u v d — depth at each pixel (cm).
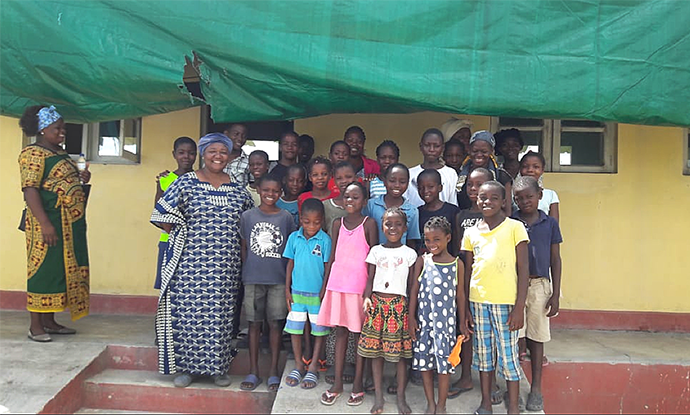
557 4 357
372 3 358
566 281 512
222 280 359
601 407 399
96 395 368
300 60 356
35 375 352
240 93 368
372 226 351
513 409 322
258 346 378
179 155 424
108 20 364
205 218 359
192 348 360
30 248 398
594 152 523
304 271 358
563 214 513
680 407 398
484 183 326
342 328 345
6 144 519
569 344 450
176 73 357
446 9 358
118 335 434
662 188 510
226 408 364
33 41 365
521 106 356
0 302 516
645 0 359
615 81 356
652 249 511
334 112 388
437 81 356
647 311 507
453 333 326
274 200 367
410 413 322
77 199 413
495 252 321
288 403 332
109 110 395
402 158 511
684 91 358
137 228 523
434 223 325
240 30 358
